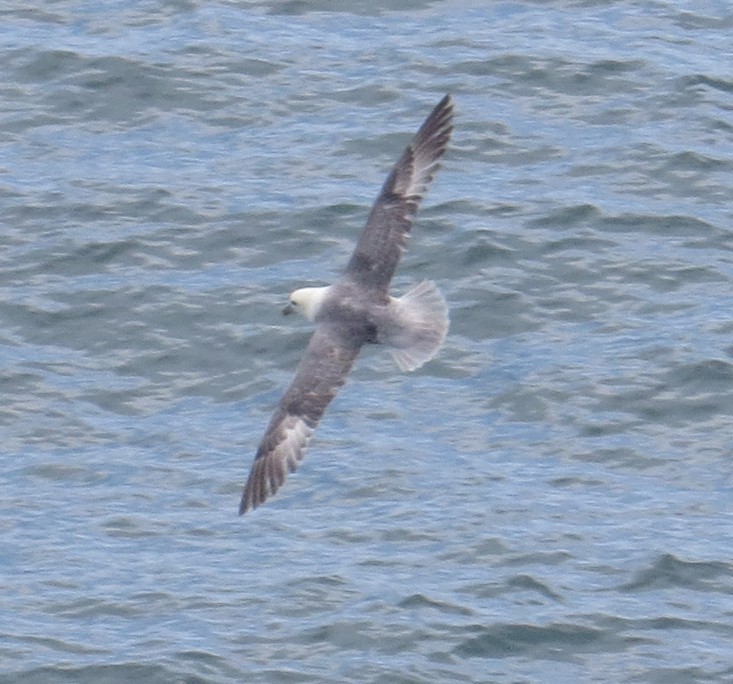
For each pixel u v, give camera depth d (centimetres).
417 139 1497
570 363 2467
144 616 2027
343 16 3378
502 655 1952
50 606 2050
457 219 2744
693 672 1930
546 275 2639
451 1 3425
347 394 2433
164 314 2577
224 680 1909
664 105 3072
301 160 2931
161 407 2430
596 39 3278
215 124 3047
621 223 2753
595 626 1995
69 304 2605
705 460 2305
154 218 2781
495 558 2112
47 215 2794
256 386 2456
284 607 2027
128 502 2244
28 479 2294
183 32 3281
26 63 3172
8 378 2472
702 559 2108
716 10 3425
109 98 3106
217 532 2181
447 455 2316
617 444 2331
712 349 2475
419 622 1991
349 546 2145
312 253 2703
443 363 2483
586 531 2162
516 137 2980
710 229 2750
